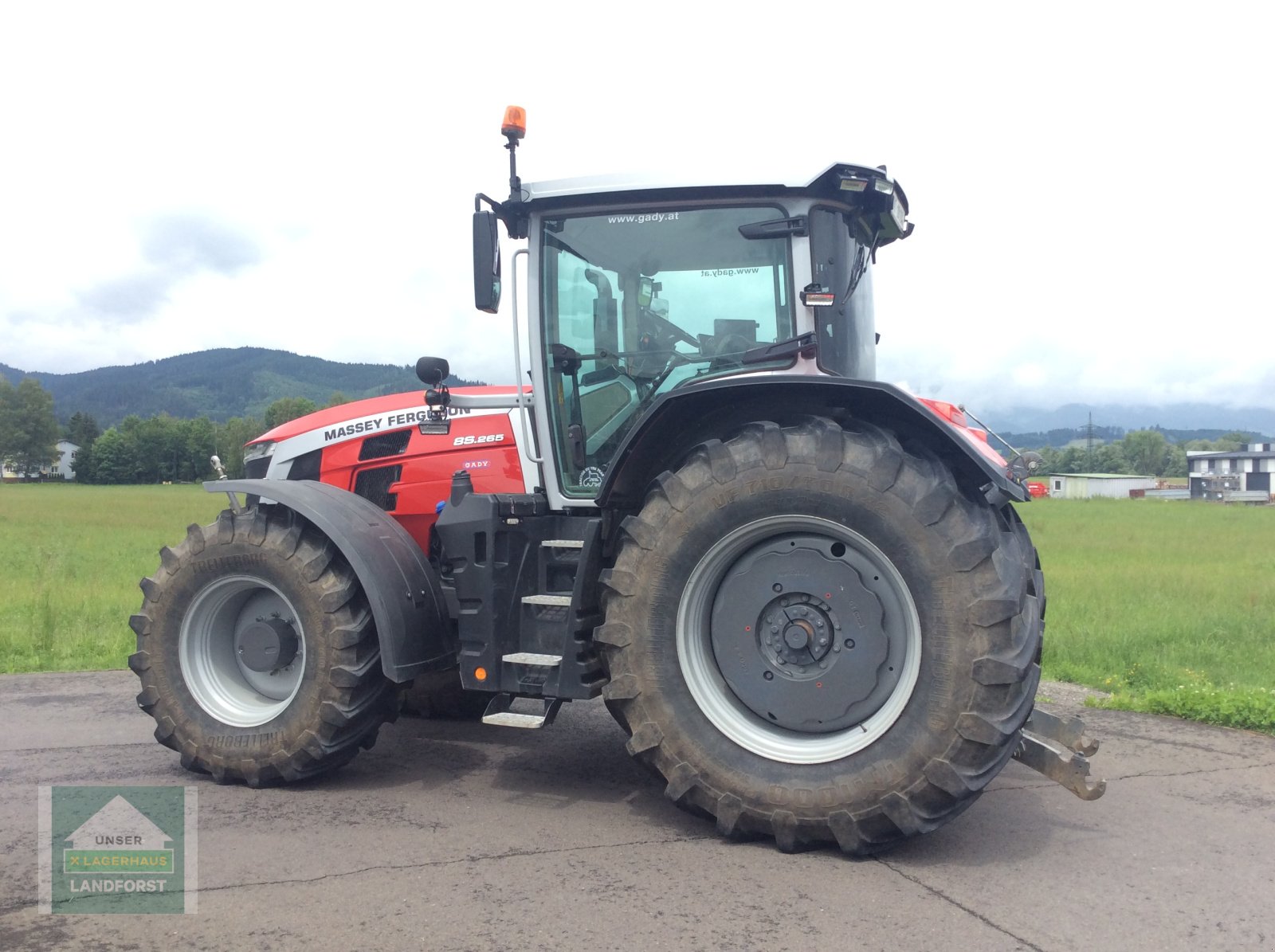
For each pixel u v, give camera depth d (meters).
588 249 4.27
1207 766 4.71
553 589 4.11
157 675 4.48
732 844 3.62
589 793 4.28
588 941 2.82
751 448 3.58
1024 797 4.20
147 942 2.81
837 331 4.21
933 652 3.32
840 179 3.93
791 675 3.57
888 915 3.00
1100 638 7.84
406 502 5.07
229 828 3.80
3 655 7.66
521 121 4.12
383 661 4.14
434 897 3.12
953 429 3.52
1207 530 24.59
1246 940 2.86
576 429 4.32
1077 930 2.92
